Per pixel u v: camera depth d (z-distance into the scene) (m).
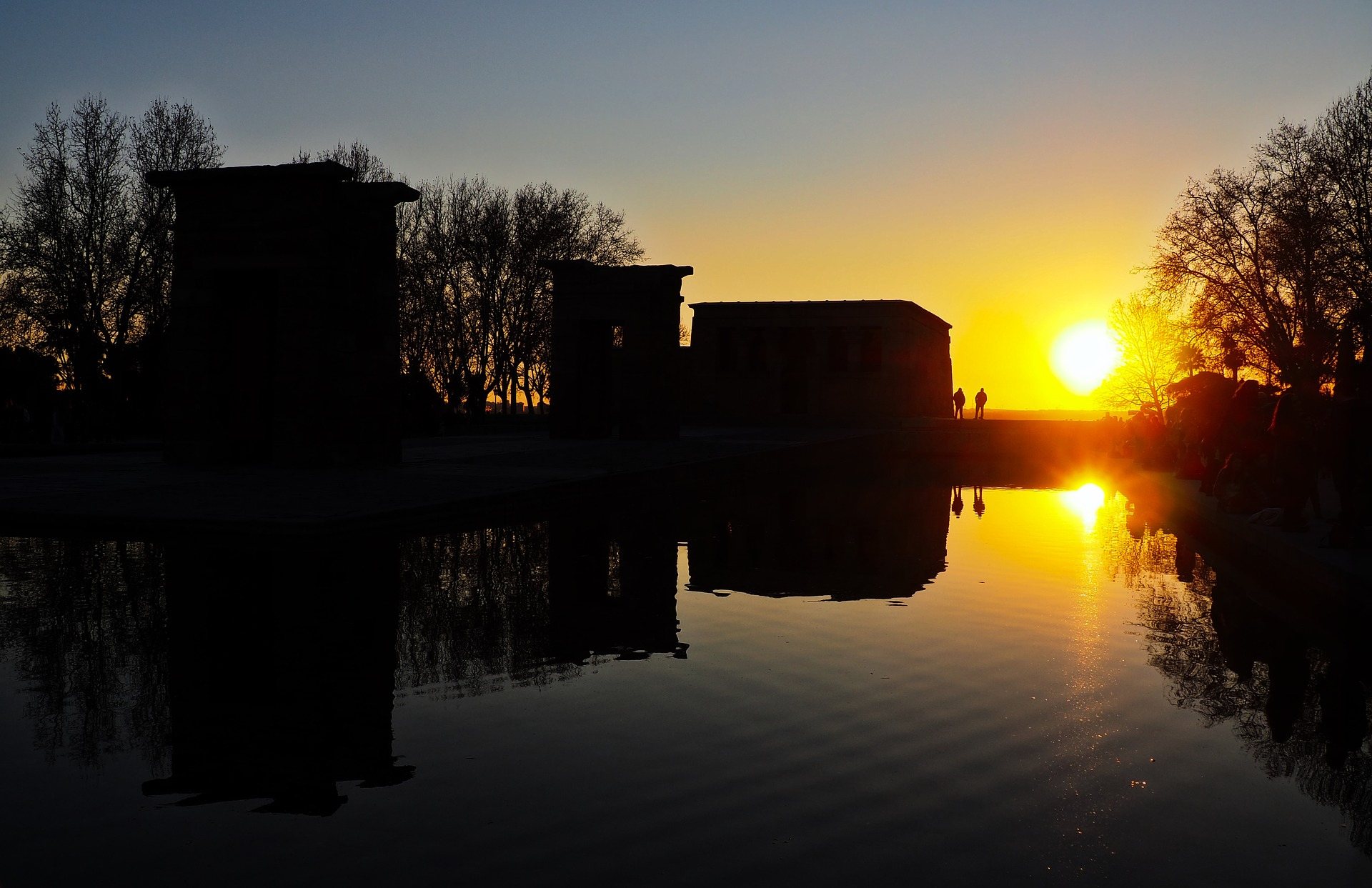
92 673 7.07
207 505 15.39
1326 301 37.75
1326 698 6.59
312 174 23.42
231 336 24.95
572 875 3.96
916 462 39.62
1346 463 11.58
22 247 40.75
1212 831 4.46
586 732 5.81
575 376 41.12
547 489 19.48
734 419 66.12
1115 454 37.84
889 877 3.97
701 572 11.83
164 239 42.53
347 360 24.36
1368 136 36.81
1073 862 4.12
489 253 60.22
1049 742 5.66
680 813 4.61
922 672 7.21
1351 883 3.91
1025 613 9.43
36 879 3.94
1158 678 7.09
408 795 4.82
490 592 10.27
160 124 43.34
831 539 14.91
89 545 12.66
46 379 38.69
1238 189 42.72
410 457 28.36
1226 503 15.79
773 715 6.15
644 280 40.69
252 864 4.07
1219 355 44.62
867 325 65.44
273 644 7.95
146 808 4.68
